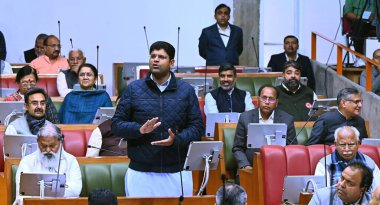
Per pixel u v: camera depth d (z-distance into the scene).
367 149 10.27
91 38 18.89
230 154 11.24
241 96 13.05
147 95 8.38
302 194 8.96
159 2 19.25
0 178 9.85
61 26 18.77
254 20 19.67
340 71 15.64
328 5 19.50
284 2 19.62
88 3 18.88
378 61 15.21
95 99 12.46
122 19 19.05
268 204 10.05
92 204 7.32
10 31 18.52
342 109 11.20
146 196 8.41
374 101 14.12
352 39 16.28
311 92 13.04
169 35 19.31
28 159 9.32
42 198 8.25
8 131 10.47
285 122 11.16
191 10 19.39
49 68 15.76
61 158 9.38
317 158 10.18
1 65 15.70
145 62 17.56
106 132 10.59
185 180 8.63
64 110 12.40
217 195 7.10
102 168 9.76
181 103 8.39
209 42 16.55
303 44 19.39
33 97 10.59
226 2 19.69
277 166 10.10
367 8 15.46
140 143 8.42
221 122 11.74
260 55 19.69
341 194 8.20
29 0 18.59
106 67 18.95
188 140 8.34
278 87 13.03
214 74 15.02
